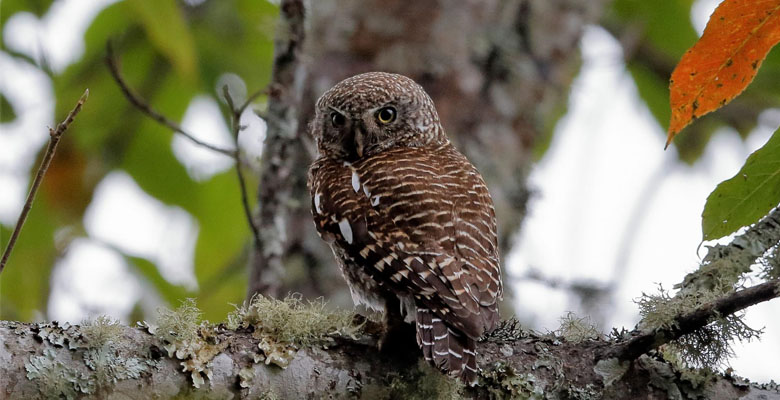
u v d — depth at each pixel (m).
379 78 10.17
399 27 12.01
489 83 12.18
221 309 13.52
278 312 6.83
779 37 6.20
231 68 14.38
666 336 7.02
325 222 8.59
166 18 11.94
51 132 6.32
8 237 13.55
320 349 6.85
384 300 8.15
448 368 6.80
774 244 8.04
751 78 6.32
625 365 7.11
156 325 6.48
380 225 8.12
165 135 14.54
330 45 11.98
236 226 14.53
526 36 12.41
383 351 6.96
